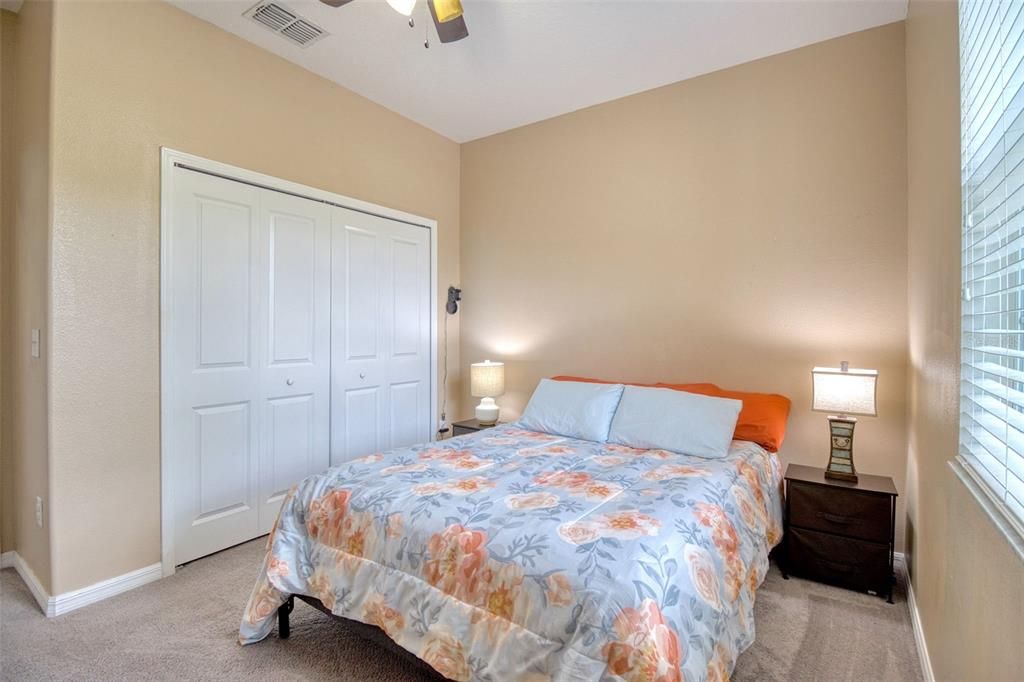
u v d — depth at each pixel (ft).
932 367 5.66
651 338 10.41
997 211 3.48
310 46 8.94
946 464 4.80
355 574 5.20
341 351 10.41
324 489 5.97
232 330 8.54
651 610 3.64
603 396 9.07
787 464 8.88
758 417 8.34
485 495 5.43
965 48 4.15
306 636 6.09
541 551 4.20
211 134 8.25
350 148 10.57
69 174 6.69
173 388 7.75
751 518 6.05
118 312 7.16
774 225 9.07
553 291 11.79
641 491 5.62
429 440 12.50
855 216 8.38
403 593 4.79
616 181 10.85
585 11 7.88
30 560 7.22
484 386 11.58
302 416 9.67
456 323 13.24
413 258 12.09
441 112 11.56
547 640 3.84
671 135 10.16
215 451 8.32
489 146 12.88
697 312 9.86
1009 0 3.10
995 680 3.19
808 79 8.77
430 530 4.82
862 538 7.07
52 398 6.55
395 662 5.58
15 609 6.66
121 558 7.18
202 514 8.16
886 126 8.14
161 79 7.63
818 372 7.66
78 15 6.78
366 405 10.94
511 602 4.10
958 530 4.26
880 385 8.14
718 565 4.65
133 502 7.31
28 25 7.20
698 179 9.85
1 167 7.61
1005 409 3.32
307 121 9.73
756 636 6.05
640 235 10.54
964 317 4.17
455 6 6.16
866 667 5.49
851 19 8.04
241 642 5.86
